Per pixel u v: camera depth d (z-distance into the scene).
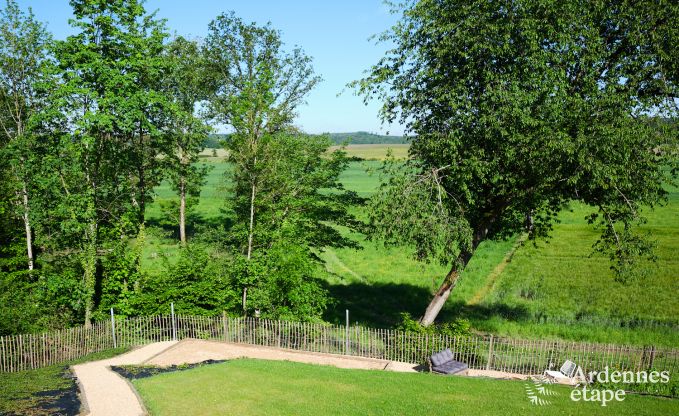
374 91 24.25
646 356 19.45
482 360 21.58
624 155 20.48
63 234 27.38
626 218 22.83
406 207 22.28
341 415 14.00
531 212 27.52
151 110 28.95
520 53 21.14
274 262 26.91
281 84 40.81
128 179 33.16
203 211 70.88
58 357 22.31
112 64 26.09
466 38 21.11
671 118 21.31
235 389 16.59
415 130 24.42
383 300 37.53
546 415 13.92
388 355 23.14
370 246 55.44
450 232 21.95
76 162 25.83
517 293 38.44
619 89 21.59
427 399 15.43
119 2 26.03
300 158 31.22
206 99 41.44
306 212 31.12
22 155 26.97
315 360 22.47
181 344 24.86
